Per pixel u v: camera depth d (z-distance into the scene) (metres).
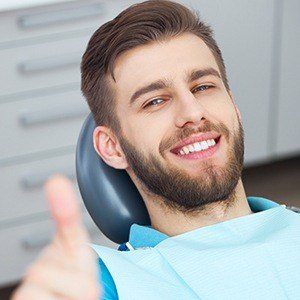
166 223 1.63
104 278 1.50
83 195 1.74
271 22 3.25
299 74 3.38
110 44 1.58
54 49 2.83
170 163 1.58
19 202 2.91
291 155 3.59
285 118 3.45
